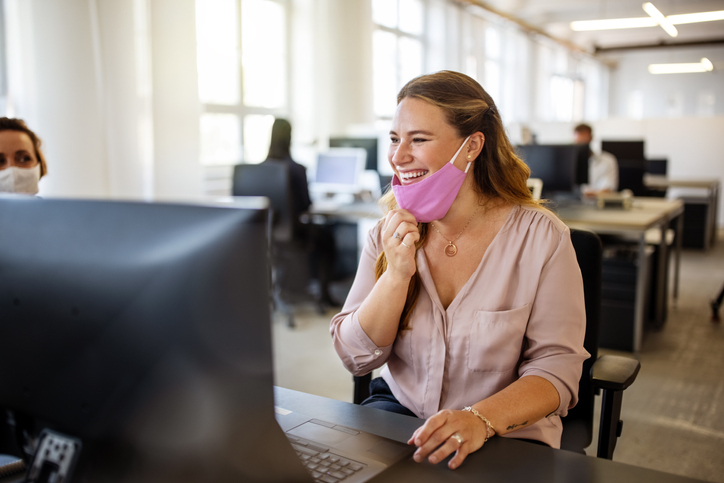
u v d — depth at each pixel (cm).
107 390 59
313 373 286
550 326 103
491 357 104
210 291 55
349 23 599
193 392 56
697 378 278
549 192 396
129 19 373
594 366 116
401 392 114
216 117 518
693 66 1153
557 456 79
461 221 111
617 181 559
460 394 107
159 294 55
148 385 57
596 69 1351
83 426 61
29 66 335
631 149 619
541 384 96
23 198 62
